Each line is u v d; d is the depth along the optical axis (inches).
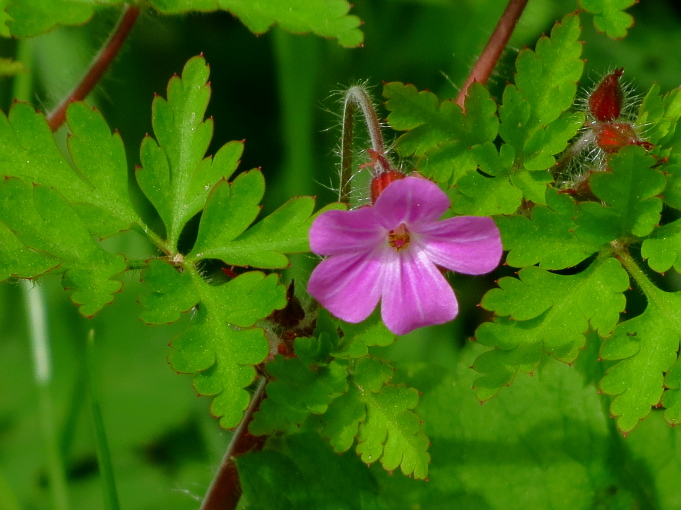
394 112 8.6
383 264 8.5
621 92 8.9
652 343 8.6
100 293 8.6
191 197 8.7
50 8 9.0
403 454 8.5
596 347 9.5
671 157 8.8
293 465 9.0
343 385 8.5
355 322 8.5
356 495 9.1
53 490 9.9
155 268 8.5
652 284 8.7
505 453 9.4
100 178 8.7
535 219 8.7
